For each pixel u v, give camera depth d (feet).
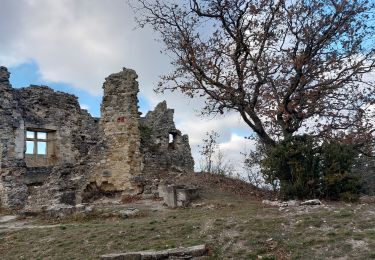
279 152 50.24
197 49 62.75
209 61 61.77
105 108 71.87
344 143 52.95
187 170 80.94
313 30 59.36
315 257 30.76
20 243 42.34
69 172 66.23
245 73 62.44
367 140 60.23
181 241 36.76
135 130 71.41
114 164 69.56
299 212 40.81
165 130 95.30
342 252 30.76
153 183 69.62
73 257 36.60
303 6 60.03
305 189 47.85
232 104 62.75
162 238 38.24
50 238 42.42
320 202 44.21
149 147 76.23
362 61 59.57
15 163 73.97
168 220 44.80
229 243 34.83
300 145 49.16
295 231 35.55
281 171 50.34
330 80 60.13
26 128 79.97
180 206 54.70
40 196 64.13
